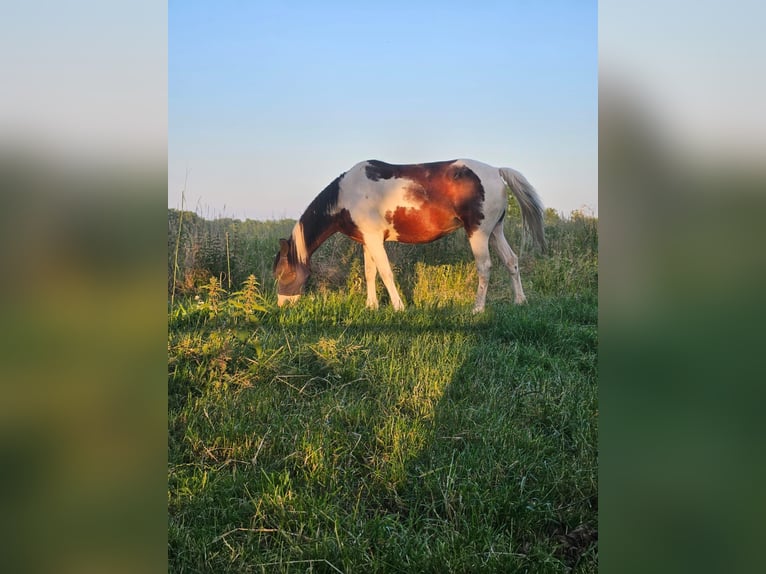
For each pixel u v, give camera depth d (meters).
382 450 2.89
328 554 2.22
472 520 2.33
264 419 3.16
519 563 2.15
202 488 2.60
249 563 2.21
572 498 2.53
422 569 2.15
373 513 2.50
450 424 3.07
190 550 2.26
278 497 2.49
